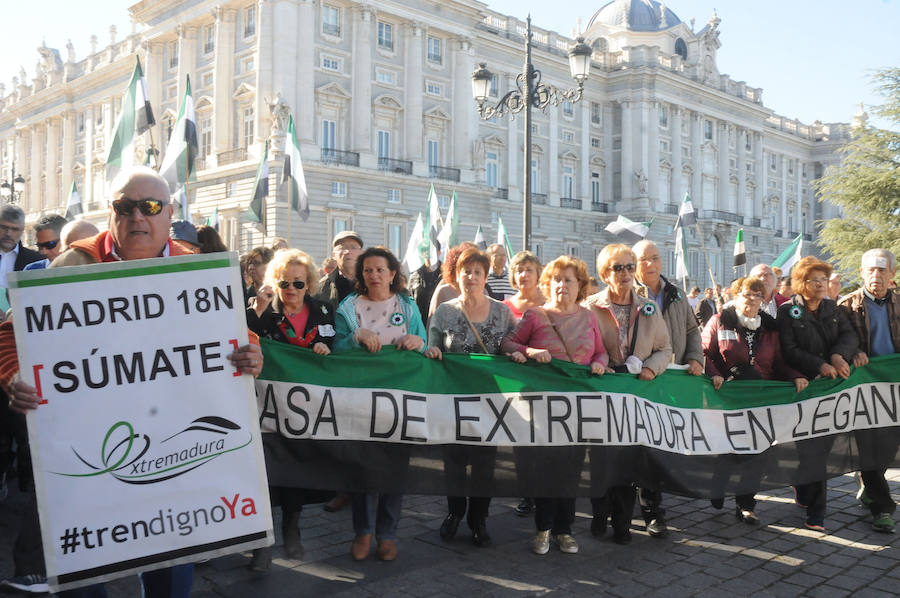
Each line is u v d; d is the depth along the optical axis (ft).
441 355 15.53
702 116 192.54
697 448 17.30
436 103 135.03
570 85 168.14
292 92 113.29
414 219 126.41
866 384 19.47
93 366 9.23
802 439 18.44
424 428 15.14
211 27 126.82
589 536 17.71
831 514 19.94
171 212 10.34
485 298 17.04
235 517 9.69
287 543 15.72
